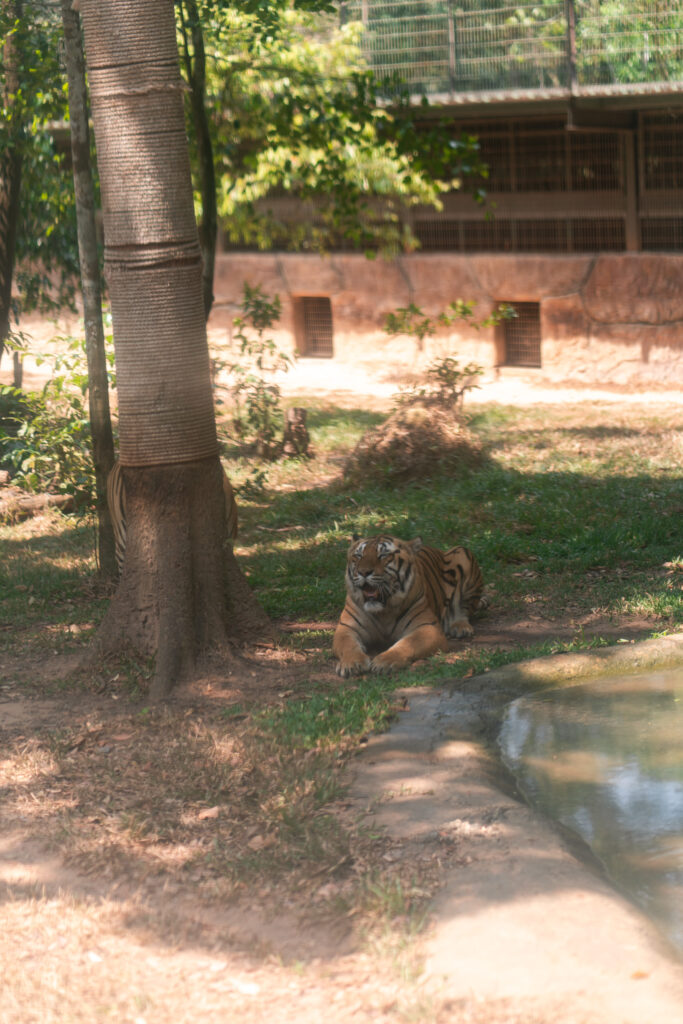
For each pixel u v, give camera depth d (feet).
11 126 41.93
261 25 41.83
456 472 43.01
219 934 13.41
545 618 26.73
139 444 22.57
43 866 15.26
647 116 62.95
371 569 23.36
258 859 14.97
